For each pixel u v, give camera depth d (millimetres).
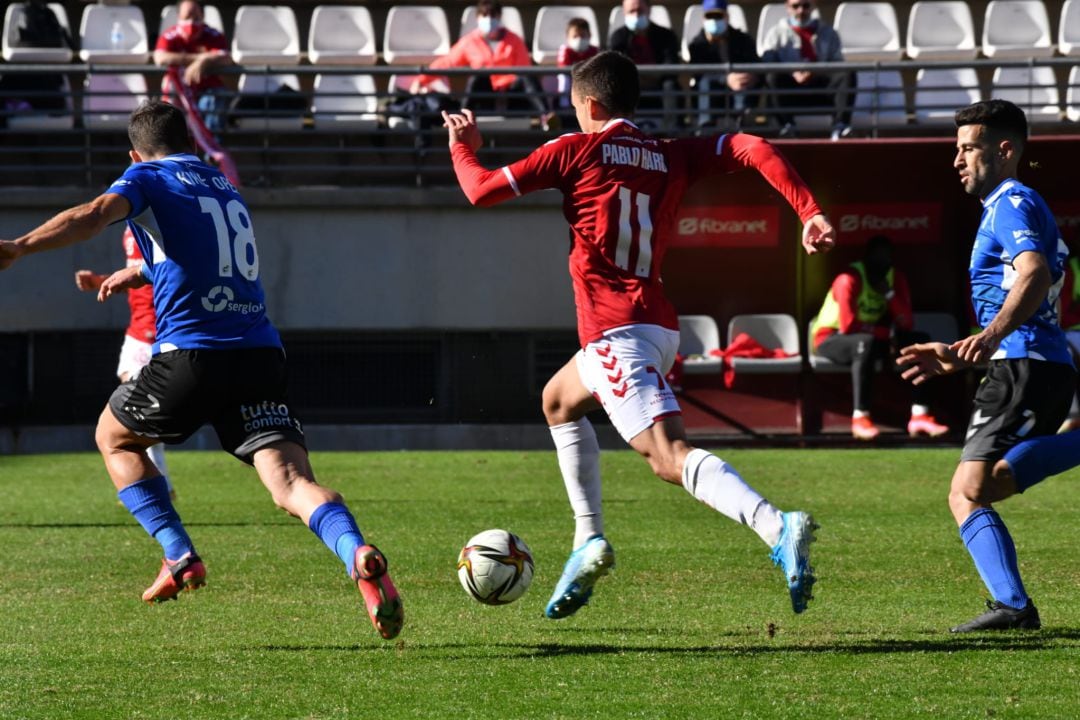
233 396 16562
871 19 59906
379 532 28422
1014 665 15781
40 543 27062
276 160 55000
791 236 51062
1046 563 23672
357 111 51719
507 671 15828
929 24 59375
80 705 14383
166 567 17406
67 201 48969
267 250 49562
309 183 55000
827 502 32688
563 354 50719
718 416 50125
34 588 22188
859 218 50781
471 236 50031
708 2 51812
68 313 49000
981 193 18078
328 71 47969
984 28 61594
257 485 36906
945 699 14312
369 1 62844
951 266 51156
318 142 55406
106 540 27453
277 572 23594
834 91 48625
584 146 16984
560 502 33281
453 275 50062
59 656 16891
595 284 16875
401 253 49906
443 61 53594
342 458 43906
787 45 52719
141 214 16375
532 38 62938
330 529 15219
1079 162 48031
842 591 21312
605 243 16781
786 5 60250
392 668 16062
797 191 16734
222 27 62031
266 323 17047
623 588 21750
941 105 50656
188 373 16406
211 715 13945
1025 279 16578
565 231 50219
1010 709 13906
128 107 55531
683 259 51281
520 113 49031
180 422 16781
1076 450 17469
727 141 17250
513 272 50156
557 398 18078
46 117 52469
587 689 14898
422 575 23312
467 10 59594
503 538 17891
